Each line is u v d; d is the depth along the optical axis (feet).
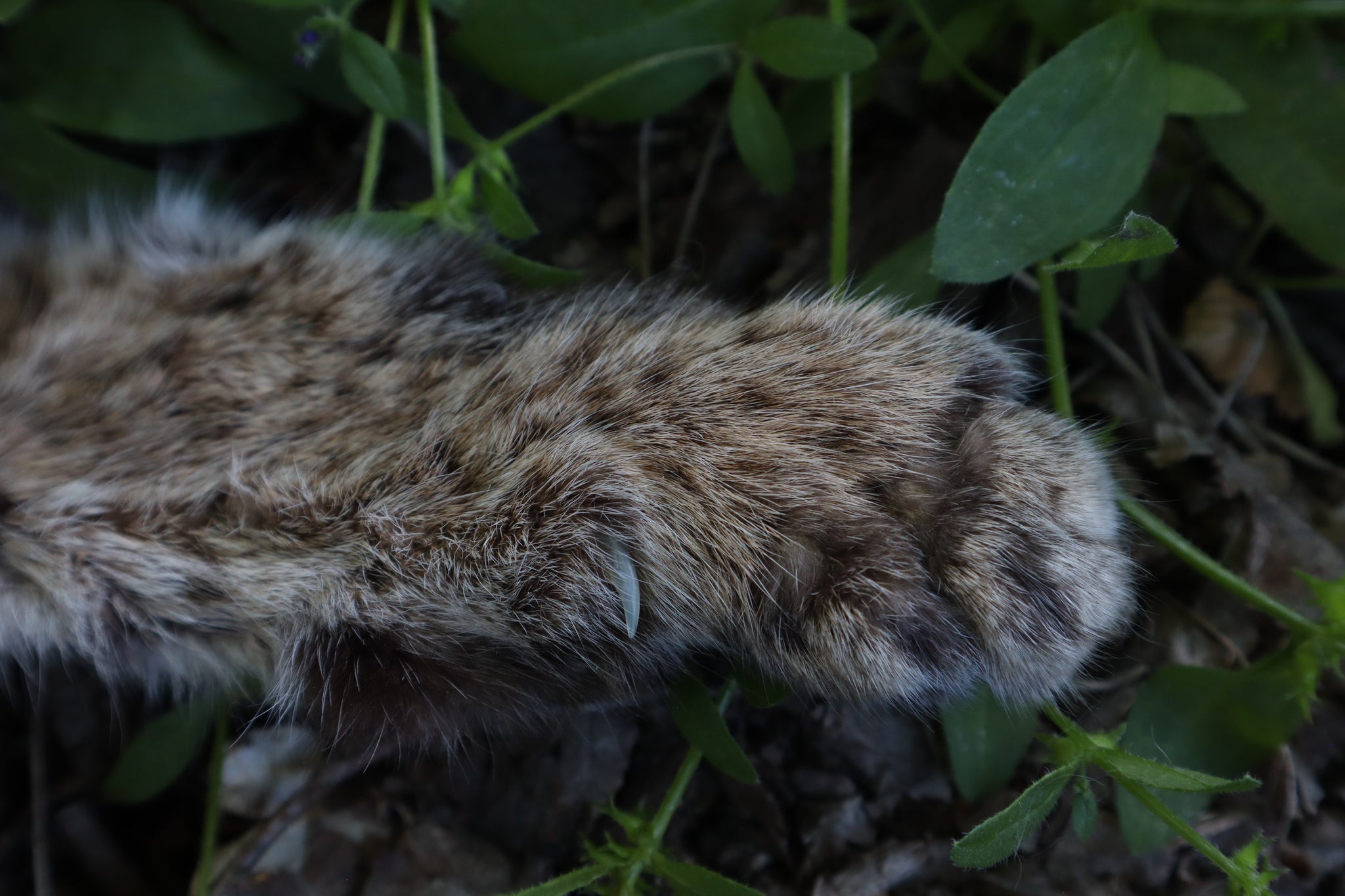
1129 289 1.51
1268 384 1.53
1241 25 1.42
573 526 1.26
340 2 1.45
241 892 1.45
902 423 1.26
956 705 1.35
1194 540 1.48
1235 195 1.53
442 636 1.28
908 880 1.43
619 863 1.32
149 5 1.47
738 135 1.42
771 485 1.26
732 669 1.33
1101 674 1.45
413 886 1.44
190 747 1.44
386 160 1.58
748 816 1.45
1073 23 1.43
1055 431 1.28
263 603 1.29
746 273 1.55
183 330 1.31
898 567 1.24
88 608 1.29
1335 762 1.44
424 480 1.28
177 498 1.29
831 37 1.38
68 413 1.29
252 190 1.58
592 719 1.45
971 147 1.33
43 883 1.50
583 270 1.47
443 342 1.33
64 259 1.36
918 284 1.40
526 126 1.42
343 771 1.46
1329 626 1.33
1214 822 1.42
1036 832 1.42
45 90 1.48
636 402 1.28
